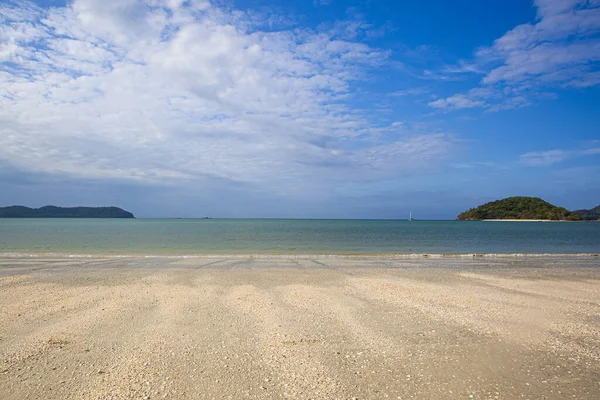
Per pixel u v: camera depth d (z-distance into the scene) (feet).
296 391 16.90
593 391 17.10
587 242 129.80
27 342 22.86
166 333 24.85
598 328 26.94
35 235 148.05
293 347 22.44
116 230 205.87
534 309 32.40
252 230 228.02
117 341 23.22
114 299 34.63
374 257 74.43
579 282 46.70
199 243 111.86
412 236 164.45
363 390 17.06
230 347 22.36
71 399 15.90
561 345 23.27
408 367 19.66
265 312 30.45
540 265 63.67
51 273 51.03
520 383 17.92
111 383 17.43
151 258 70.08
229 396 16.39
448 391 17.03
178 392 16.67
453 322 27.99
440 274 52.16
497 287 42.70
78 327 25.99
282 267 58.70
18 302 33.30
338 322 27.78
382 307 32.45
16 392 16.46
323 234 179.32
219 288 40.27
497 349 22.44
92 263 62.34
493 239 144.77
